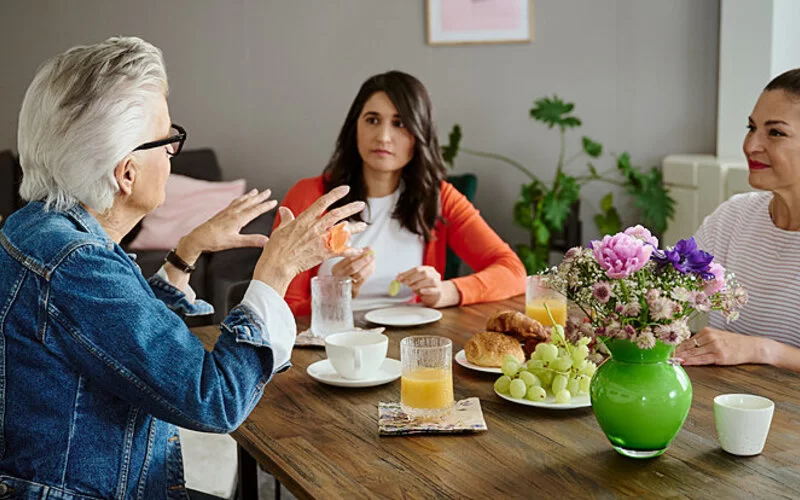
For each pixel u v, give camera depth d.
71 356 1.18
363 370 1.58
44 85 1.22
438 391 1.39
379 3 4.15
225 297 3.41
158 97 1.28
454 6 4.08
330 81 4.23
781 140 1.81
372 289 2.48
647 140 4.00
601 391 1.25
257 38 4.23
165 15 4.23
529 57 4.08
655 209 3.67
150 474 1.30
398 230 2.52
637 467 1.21
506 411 1.44
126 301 1.18
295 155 4.31
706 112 3.87
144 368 1.17
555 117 3.73
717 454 1.25
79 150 1.21
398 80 2.41
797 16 3.48
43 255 1.17
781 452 1.25
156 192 1.30
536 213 3.88
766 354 1.66
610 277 1.21
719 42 3.76
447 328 1.97
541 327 1.72
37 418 1.20
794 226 1.93
